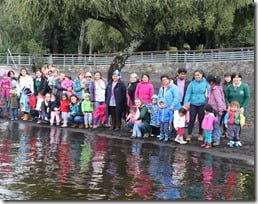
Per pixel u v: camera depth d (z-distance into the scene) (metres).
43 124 16.77
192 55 37.19
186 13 19.34
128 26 19.58
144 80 14.05
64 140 13.45
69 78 16.80
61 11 18.08
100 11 17.70
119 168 9.90
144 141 13.36
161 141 13.30
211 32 42.25
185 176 9.30
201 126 13.12
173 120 13.22
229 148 12.22
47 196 7.80
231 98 12.74
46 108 16.89
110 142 13.17
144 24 19.56
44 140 13.40
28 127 16.08
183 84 13.85
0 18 40.72
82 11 18.28
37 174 9.25
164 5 18.19
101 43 41.56
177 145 12.73
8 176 9.05
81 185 8.48
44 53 44.47
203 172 9.68
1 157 10.85
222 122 13.47
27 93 17.72
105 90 15.47
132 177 9.13
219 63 35.47
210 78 12.83
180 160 10.83
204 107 12.57
